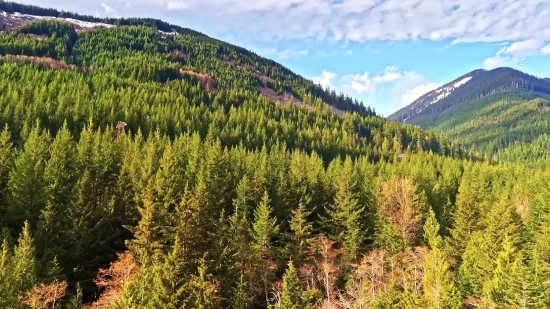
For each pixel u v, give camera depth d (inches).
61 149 2159.2
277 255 1787.6
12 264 1179.3
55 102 4092.0
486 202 2479.1
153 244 1449.3
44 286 1189.7
